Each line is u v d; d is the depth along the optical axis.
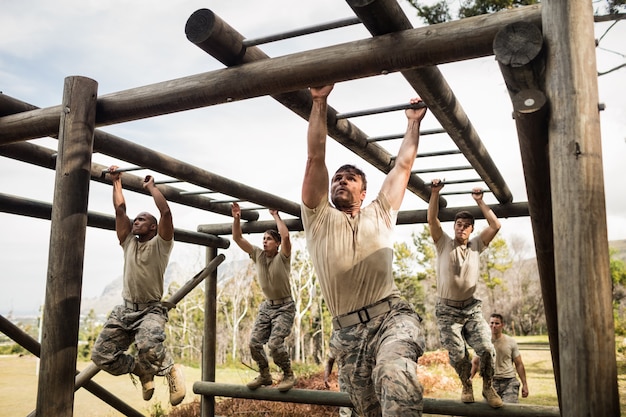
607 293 1.88
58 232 3.08
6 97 3.60
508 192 5.45
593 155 1.95
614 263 21.86
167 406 13.91
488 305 32.56
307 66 2.68
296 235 30.36
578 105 1.97
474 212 5.83
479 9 6.20
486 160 4.26
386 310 2.70
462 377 5.23
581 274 1.88
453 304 5.13
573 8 2.04
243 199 5.64
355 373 2.69
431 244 28.42
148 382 4.63
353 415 5.94
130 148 4.16
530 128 2.08
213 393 6.71
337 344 2.76
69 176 3.15
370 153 4.13
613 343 1.86
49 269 3.05
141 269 4.54
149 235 4.84
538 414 4.99
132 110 3.20
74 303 3.04
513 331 31.69
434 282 28.14
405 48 2.49
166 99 3.07
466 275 5.06
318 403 5.96
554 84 2.02
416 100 3.12
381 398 2.33
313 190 2.73
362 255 2.71
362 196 3.05
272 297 6.03
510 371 6.30
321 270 2.77
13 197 4.77
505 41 2.07
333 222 2.77
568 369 1.87
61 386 2.93
